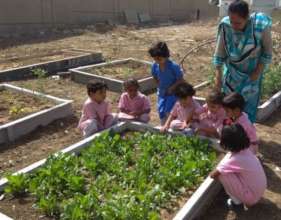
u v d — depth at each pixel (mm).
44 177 2455
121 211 2113
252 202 2398
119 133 3277
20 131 3412
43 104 3900
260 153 3203
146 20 12164
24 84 4863
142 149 2912
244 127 2705
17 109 3729
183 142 2957
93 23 10312
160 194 2340
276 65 5027
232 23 2734
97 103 3350
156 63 3367
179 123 3152
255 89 3027
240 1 2674
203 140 2996
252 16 2818
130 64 5637
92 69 5281
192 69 5902
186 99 3061
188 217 2213
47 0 9266
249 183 2336
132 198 2270
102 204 2262
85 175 2609
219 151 2945
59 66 5656
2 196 2367
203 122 3119
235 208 2461
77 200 2219
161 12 13180
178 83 3270
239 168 2328
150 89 4891
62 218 2154
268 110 3971
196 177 2549
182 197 2418
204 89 4590
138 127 3314
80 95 4586
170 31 10086
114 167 2627
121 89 4680
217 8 16047
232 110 2693
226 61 3043
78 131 3590
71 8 9883
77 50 6730
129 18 11539
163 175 2506
